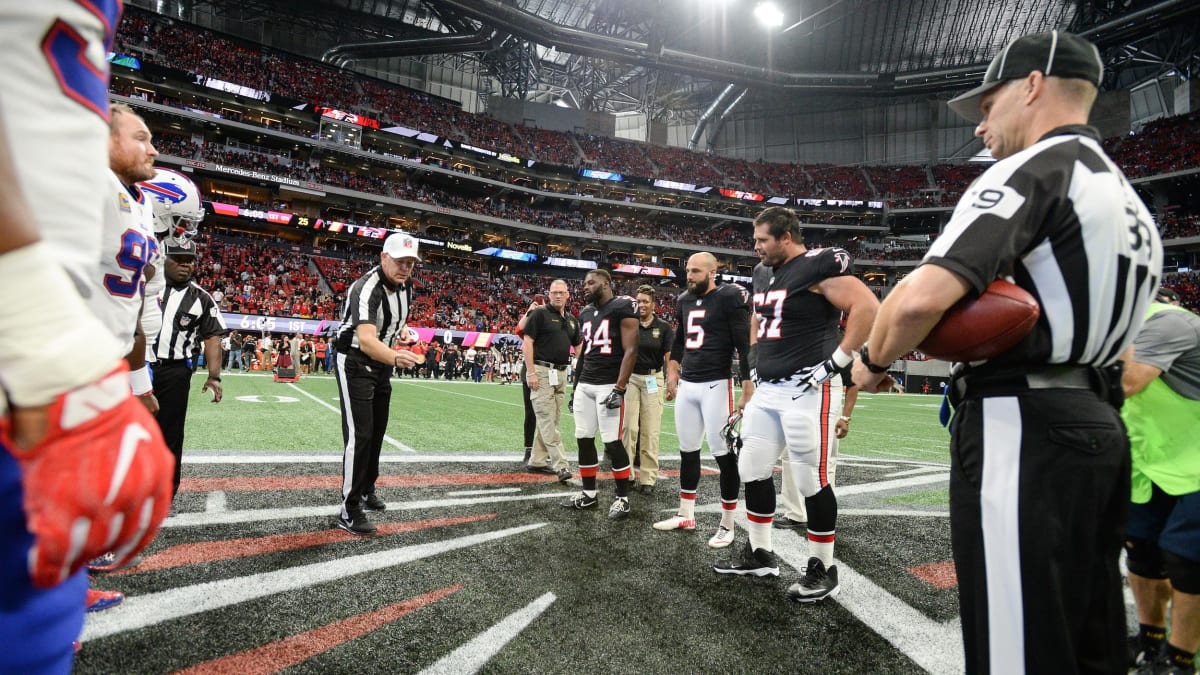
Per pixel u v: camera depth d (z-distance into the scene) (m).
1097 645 1.00
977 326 1.03
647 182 41.56
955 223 1.09
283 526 3.22
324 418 7.95
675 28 38.00
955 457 1.16
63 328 0.54
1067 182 1.04
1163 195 36.12
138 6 29.92
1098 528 1.01
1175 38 35.47
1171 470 1.93
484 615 2.21
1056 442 1.02
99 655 1.78
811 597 2.46
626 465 3.80
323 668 1.78
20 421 0.53
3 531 0.59
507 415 9.92
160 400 3.18
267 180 28.86
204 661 1.79
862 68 41.41
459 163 37.19
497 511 3.78
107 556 2.56
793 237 2.80
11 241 0.51
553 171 39.72
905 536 3.52
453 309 30.53
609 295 4.14
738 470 3.19
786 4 34.53
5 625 0.61
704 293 3.56
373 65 41.34
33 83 0.58
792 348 2.68
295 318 23.50
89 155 0.64
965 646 1.11
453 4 31.41
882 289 43.62
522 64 41.44
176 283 3.18
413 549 2.94
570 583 2.58
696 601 2.45
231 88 28.39
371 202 32.62
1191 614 1.86
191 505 3.54
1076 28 34.62
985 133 1.32
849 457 7.00
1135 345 1.99
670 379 4.10
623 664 1.89
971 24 36.34
